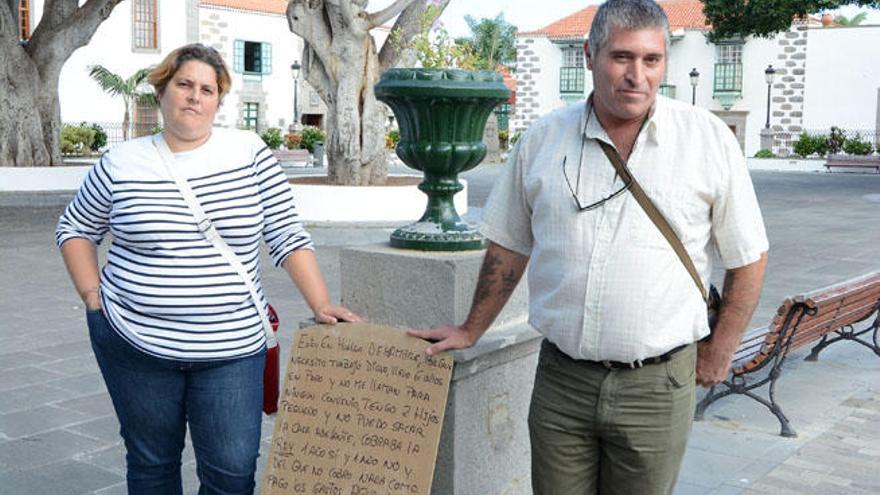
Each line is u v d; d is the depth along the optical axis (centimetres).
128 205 276
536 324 256
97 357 295
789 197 2052
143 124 3572
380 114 1386
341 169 1378
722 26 2403
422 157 310
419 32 1383
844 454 464
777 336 487
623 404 246
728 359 254
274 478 284
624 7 227
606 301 239
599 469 265
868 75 3566
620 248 237
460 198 1320
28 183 1669
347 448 277
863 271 1046
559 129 250
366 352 278
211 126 286
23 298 845
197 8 3772
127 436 297
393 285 311
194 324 279
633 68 226
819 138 3359
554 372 258
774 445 475
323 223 1234
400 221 1262
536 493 269
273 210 297
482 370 308
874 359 648
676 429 249
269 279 956
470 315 271
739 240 240
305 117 4428
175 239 276
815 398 555
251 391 292
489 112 313
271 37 4138
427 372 270
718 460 453
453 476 303
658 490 255
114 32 3488
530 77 4203
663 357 243
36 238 1221
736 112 3844
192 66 274
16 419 506
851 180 2688
